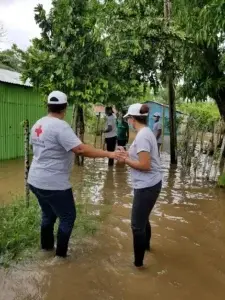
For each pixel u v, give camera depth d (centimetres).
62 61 913
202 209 661
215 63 862
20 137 1184
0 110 1084
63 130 395
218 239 523
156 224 574
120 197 721
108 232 526
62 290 368
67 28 897
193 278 406
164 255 462
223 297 370
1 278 383
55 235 489
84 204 650
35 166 411
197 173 989
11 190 747
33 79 966
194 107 2014
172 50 896
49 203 412
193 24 770
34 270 402
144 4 867
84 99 940
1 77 1120
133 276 403
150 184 399
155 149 407
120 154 397
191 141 1219
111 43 809
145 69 958
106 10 842
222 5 602
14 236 454
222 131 1130
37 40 948
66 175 409
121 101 1012
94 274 402
